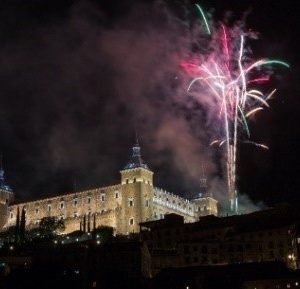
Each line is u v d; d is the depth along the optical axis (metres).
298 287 117.88
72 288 137.88
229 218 178.12
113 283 136.88
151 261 154.75
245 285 118.00
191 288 122.06
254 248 159.25
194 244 158.88
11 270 150.12
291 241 154.75
